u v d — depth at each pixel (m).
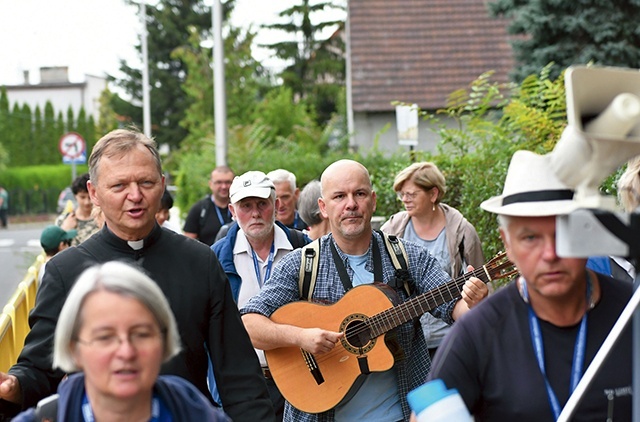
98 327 2.62
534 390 2.97
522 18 14.74
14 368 3.91
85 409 2.77
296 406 5.02
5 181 51.88
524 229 2.87
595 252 2.38
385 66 24.47
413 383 5.07
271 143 26.53
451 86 23.89
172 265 4.05
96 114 86.31
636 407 2.40
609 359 2.94
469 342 3.05
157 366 2.69
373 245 5.12
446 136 9.55
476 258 6.75
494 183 8.14
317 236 6.96
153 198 4.04
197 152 29.98
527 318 3.04
